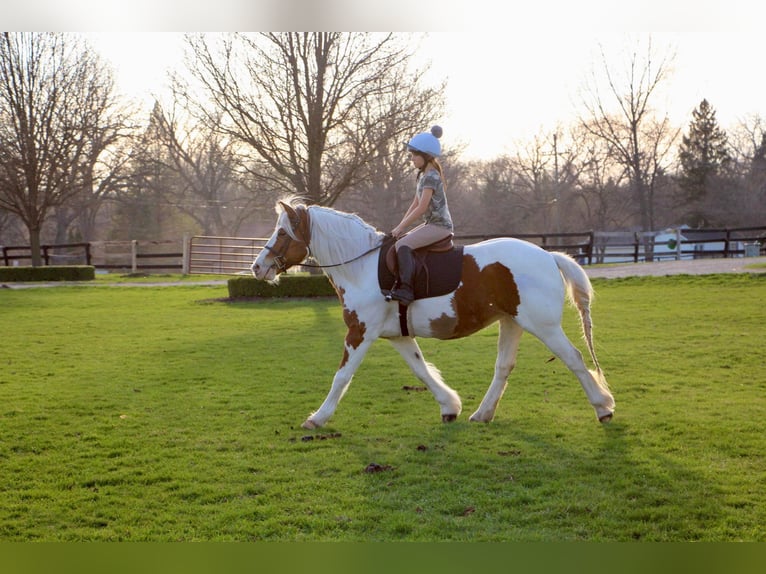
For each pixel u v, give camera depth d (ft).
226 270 109.81
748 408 22.49
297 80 64.69
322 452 19.17
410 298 20.38
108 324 49.60
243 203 171.32
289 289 66.08
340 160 70.49
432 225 20.74
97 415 23.88
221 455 19.06
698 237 155.74
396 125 65.77
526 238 96.37
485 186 186.70
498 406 23.97
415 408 24.18
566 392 25.94
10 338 42.88
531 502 15.24
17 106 91.71
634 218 177.78
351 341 21.47
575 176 175.22
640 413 22.31
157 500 15.94
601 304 52.49
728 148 181.06
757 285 57.98
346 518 14.61
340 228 21.61
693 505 14.80
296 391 27.30
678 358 31.42
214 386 28.48
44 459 19.03
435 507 15.11
